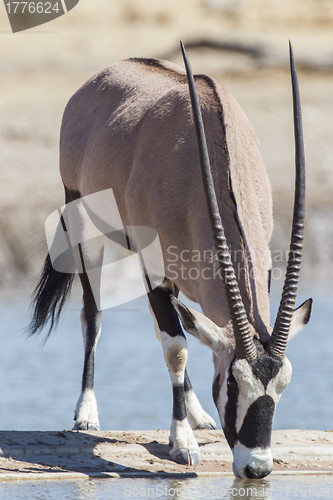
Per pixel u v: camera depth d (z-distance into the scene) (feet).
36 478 61.41
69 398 100.68
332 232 195.00
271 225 69.56
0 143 217.15
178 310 59.06
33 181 196.34
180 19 370.94
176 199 67.72
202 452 68.49
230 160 65.10
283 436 73.41
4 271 169.48
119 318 149.07
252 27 361.30
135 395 102.94
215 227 58.59
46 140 221.66
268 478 63.67
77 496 57.36
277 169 213.46
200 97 69.51
